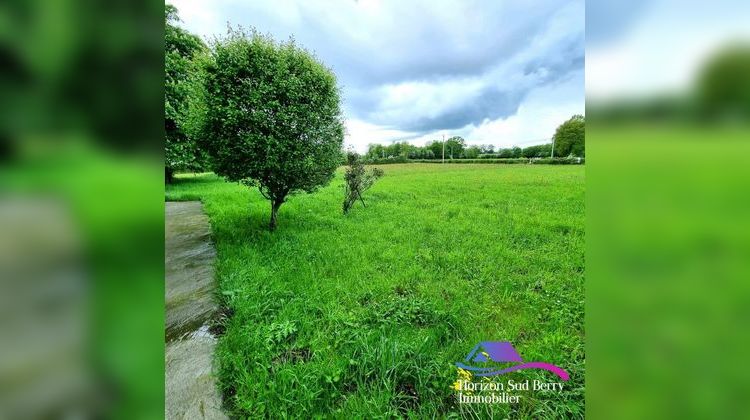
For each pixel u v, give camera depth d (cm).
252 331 242
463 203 688
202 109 437
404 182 1000
